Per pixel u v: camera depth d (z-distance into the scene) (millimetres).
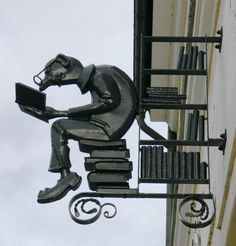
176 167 8047
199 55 8664
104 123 8375
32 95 8398
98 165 8109
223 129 8359
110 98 8477
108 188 8016
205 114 9875
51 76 8727
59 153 8258
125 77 8648
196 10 10414
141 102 8422
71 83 8781
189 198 7953
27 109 8484
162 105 8414
